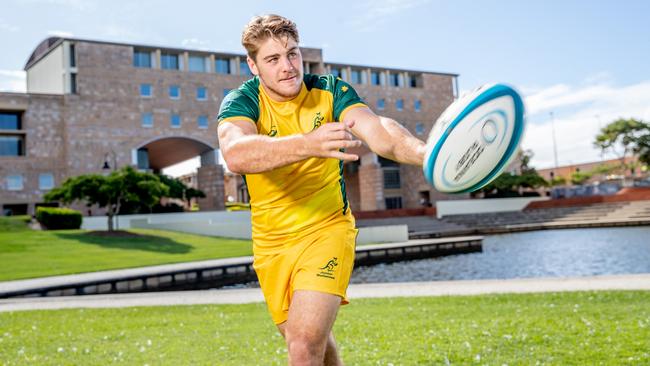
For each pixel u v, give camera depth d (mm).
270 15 2434
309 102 2609
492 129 1830
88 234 31641
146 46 49406
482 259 25812
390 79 63844
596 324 6461
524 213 53750
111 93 47719
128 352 6102
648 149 62594
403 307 9164
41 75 52750
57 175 45969
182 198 47406
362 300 10477
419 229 47281
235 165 2039
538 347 5387
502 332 6234
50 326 8586
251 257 24016
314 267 2475
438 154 1861
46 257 24031
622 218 47250
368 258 26766
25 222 35938
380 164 62375
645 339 5508
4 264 21859
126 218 40469
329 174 2617
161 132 49500
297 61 2428
